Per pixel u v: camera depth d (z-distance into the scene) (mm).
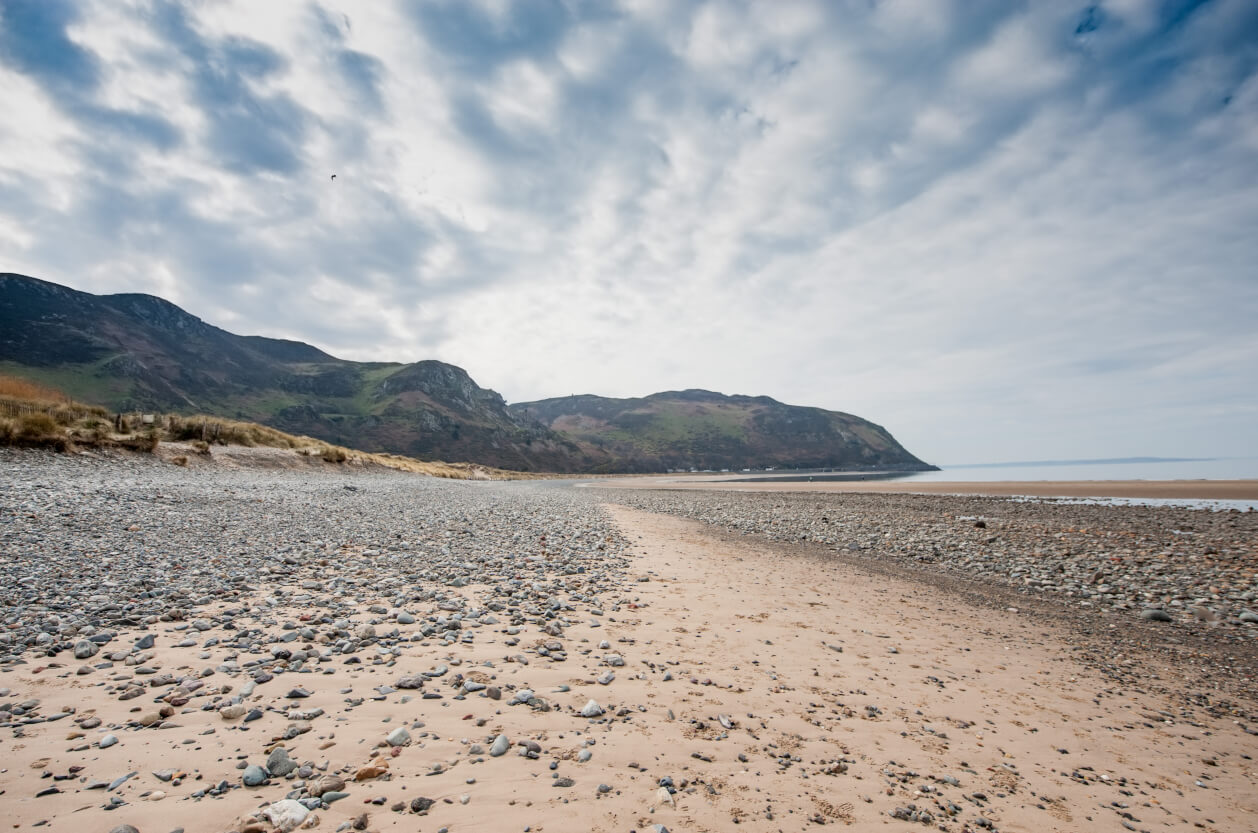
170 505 16953
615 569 12820
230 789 3682
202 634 6742
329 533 14883
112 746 4121
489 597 9508
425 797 3750
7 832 3055
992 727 5898
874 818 4020
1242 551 18359
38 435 24328
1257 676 8180
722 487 75938
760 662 7234
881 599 11555
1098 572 15352
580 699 5660
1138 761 5414
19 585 7984
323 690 5363
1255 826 4367
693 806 3947
